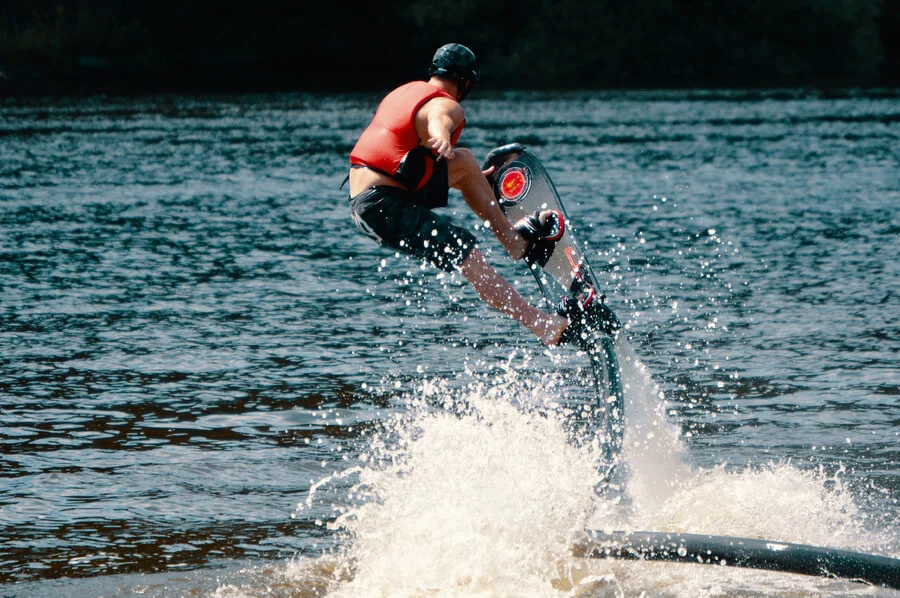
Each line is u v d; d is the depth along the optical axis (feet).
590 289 66.08
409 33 636.07
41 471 65.62
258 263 138.10
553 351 95.71
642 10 632.79
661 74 639.35
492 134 307.78
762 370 88.22
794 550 50.16
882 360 90.27
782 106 429.79
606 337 65.46
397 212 61.82
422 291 121.90
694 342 97.50
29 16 606.96
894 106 427.74
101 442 71.05
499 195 72.28
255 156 266.77
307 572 52.34
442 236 62.28
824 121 362.94
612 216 172.96
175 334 100.89
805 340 97.50
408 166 61.36
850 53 655.76
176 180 224.12
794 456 68.28
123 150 277.03
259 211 185.16
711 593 50.19
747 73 647.15
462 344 98.22
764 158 260.42
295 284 125.08
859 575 49.24
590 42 625.82
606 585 51.16
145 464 67.05
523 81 594.65
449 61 63.26
